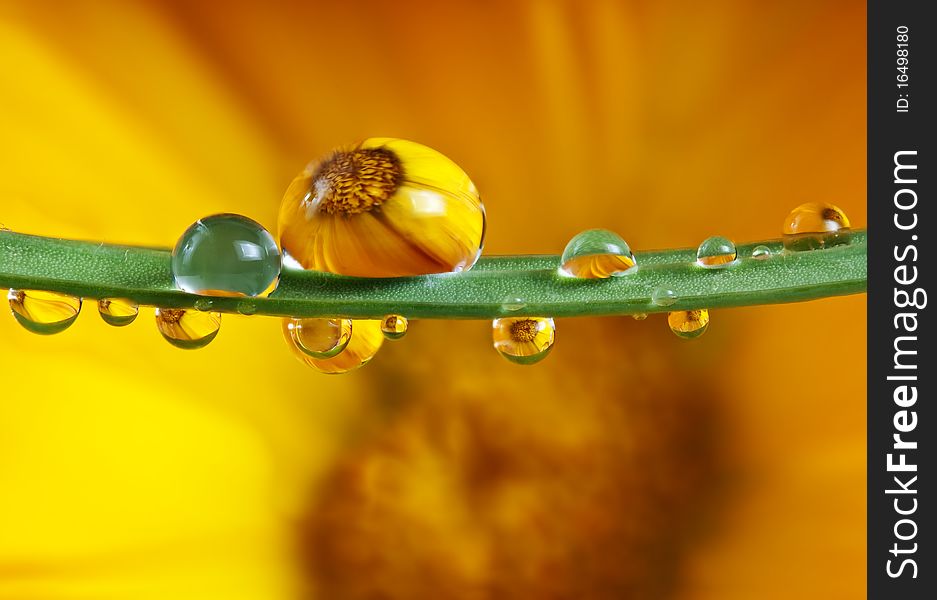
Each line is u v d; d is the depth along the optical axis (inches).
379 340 3.0
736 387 4.6
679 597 4.4
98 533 4.3
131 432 4.4
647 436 4.6
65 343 4.4
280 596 4.5
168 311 2.8
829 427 4.5
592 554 4.5
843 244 2.8
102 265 2.7
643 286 2.7
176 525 4.4
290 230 2.8
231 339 4.6
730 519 4.5
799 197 4.6
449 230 2.8
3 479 4.3
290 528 4.5
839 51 4.6
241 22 4.6
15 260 2.7
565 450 4.6
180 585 4.4
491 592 4.5
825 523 4.5
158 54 4.5
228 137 4.6
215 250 2.7
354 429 4.6
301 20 4.6
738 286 2.7
